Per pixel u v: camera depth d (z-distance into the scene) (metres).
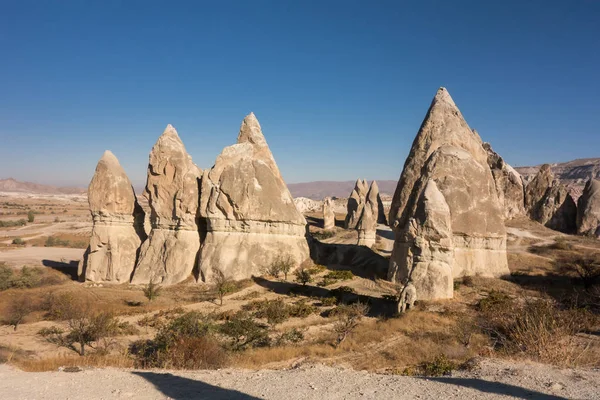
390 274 39.44
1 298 37.22
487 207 40.06
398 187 45.06
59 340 25.73
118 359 15.98
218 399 8.31
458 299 29.48
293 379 9.93
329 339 22.86
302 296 35.31
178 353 15.21
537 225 60.84
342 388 9.05
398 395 8.48
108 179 47.53
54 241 86.31
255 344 22.62
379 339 21.77
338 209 121.19
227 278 41.34
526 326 14.05
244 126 51.00
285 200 47.06
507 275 39.03
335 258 49.12
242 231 44.06
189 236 45.59
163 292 39.94
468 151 44.06
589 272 35.06
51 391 8.91
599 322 20.44
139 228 51.03
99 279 46.34
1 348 21.94
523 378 9.49
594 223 58.00
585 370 10.28
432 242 30.00
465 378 9.73
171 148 47.78
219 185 44.81
